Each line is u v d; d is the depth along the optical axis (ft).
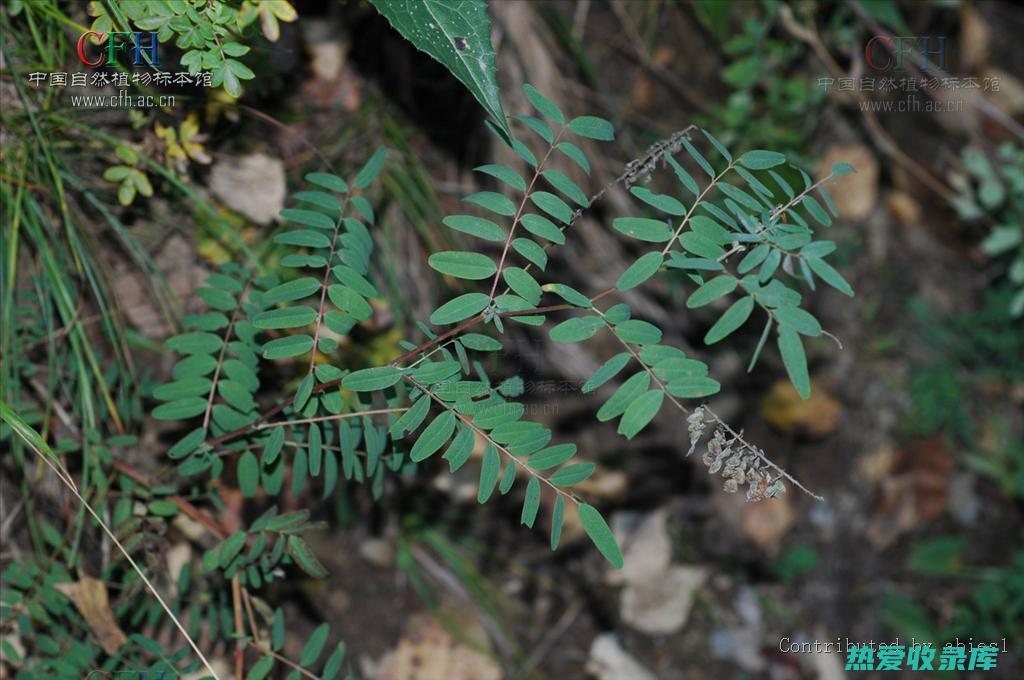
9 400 2.53
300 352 2.20
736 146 3.75
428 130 3.15
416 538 3.23
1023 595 3.81
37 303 2.64
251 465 2.35
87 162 2.68
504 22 3.08
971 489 4.09
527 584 3.36
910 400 4.10
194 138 2.58
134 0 2.31
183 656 2.46
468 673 3.12
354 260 2.26
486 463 2.13
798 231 2.11
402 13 2.28
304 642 2.99
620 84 3.64
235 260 2.81
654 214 3.46
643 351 2.08
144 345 2.81
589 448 3.46
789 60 3.78
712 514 3.70
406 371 2.14
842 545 3.84
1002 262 4.31
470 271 2.11
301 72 2.92
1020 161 3.67
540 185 3.20
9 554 2.64
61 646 2.50
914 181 4.24
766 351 3.87
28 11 2.50
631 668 3.32
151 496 2.49
